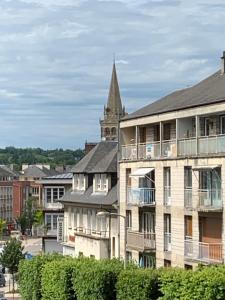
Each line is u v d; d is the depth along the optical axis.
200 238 54.81
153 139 64.81
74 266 54.50
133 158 66.31
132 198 65.56
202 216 54.56
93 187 78.00
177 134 58.50
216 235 53.12
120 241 68.19
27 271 63.66
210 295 40.72
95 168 77.00
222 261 51.59
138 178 65.19
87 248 76.81
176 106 58.97
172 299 42.94
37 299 61.72
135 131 67.56
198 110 55.06
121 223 68.31
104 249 72.88
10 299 87.69
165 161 60.25
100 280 50.16
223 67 63.41
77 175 83.50
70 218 84.81
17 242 108.81
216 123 55.34
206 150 54.50
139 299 46.12
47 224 96.69
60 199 87.69
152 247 61.81
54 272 56.88
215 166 52.81
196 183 55.41
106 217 73.56
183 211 57.16
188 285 41.78
